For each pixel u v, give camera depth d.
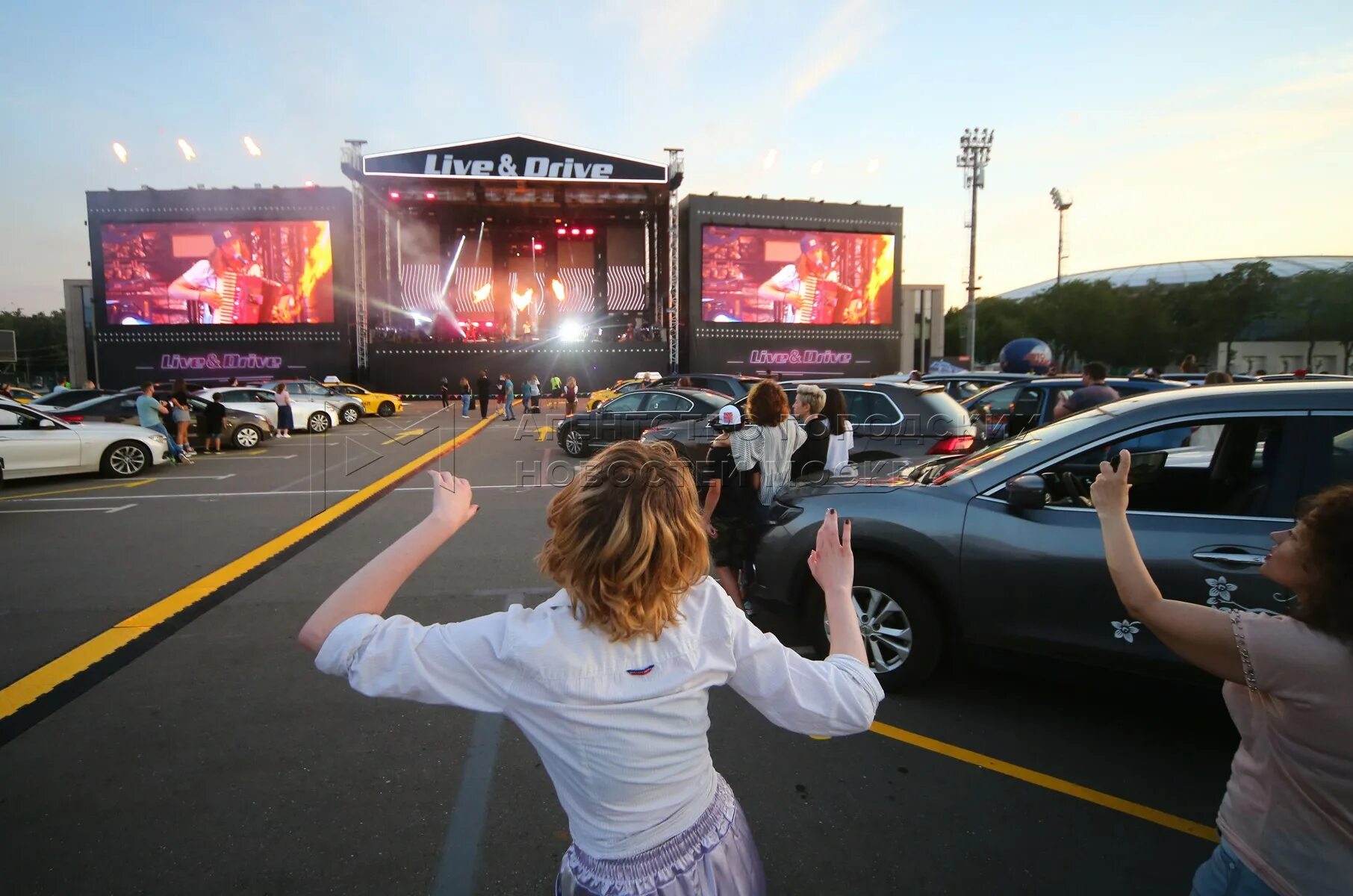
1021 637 3.36
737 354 35.56
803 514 3.88
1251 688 1.37
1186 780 3.04
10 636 4.56
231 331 33.00
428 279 37.41
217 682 3.92
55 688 3.84
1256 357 67.44
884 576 3.68
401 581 1.34
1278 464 3.00
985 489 3.54
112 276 32.31
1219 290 66.81
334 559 6.36
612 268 38.44
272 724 3.48
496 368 34.56
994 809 2.84
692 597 1.32
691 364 35.22
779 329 35.91
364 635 1.22
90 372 39.69
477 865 2.50
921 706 3.67
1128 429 3.31
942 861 2.54
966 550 3.44
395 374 34.16
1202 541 2.98
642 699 1.21
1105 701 3.75
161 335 32.75
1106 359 70.31
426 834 2.68
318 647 1.24
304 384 22.48
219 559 6.36
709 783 1.34
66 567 6.11
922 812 2.82
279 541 7.04
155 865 2.50
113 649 4.36
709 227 34.66
